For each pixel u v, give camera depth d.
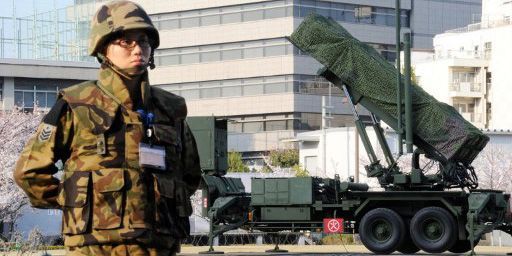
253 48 104.81
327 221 26.77
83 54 70.06
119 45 5.76
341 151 69.81
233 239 42.06
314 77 104.06
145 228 5.64
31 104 63.50
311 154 73.88
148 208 5.70
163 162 5.82
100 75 5.84
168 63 108.94
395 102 26.56
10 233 37.94
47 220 45.56
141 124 5.79
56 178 5.87
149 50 5.88
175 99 6.06
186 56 108.00
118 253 5.64
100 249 5.64
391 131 61.88
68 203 5.67
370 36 107.06
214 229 27.14
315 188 27.02
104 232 5.61
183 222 5.91
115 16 5.77
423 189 26.16
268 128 104.38
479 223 24.62
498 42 91.62
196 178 6.22
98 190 5.64
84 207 5.63
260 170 83.19
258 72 104.44
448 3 113.56
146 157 5.74
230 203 27.27
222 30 106.00
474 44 93.88
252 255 24.39
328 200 27.00
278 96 103.56
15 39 69.94
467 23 114.38
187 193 5.98
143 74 5.87
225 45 106.19
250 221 27.50
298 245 37.00
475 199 24.81
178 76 108.00
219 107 106.31
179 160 5.98
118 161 5.71
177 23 108.06
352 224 27.05
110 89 5.81
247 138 104.00
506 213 25.75
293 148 96.19
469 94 91.38
